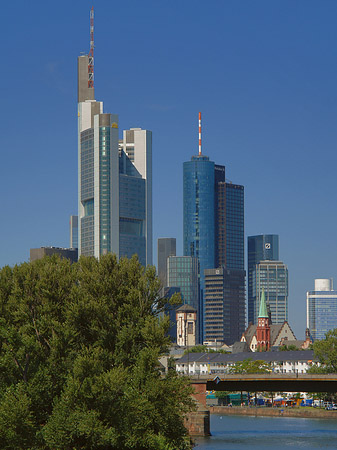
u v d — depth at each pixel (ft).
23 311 402.52
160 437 371.56
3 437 349.82
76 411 355.97
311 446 588.50
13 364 371.35
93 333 405.59
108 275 434.71
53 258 449.48
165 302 435.53
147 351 392.06
